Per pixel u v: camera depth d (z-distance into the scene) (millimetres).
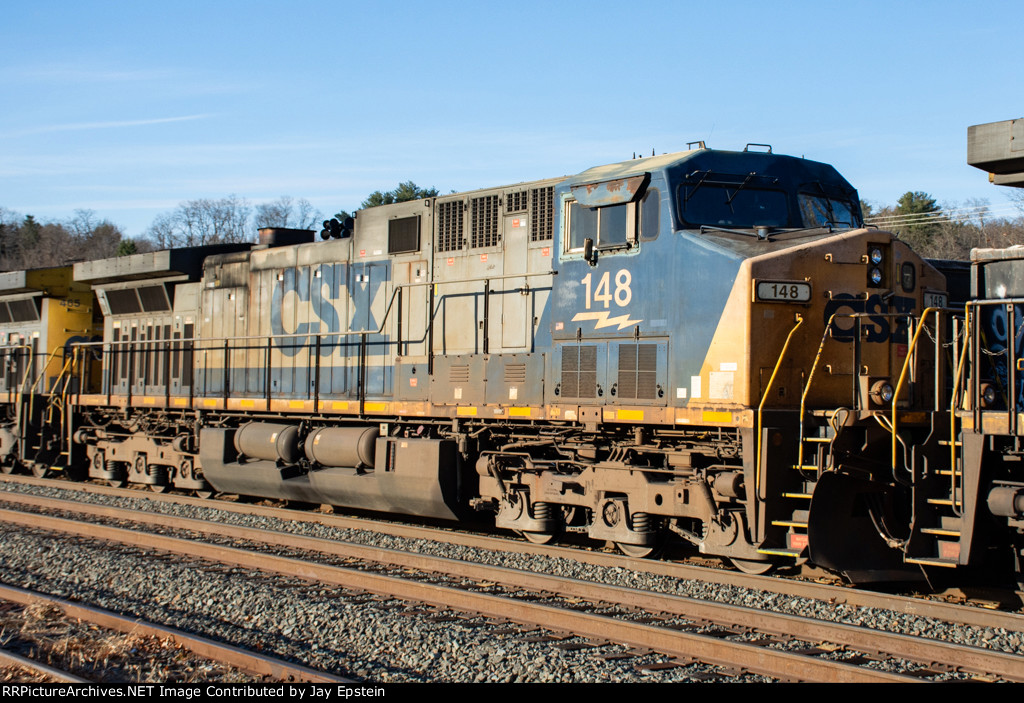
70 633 7926
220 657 7086
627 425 11070
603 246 11180
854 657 7043
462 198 13352
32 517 13812
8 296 22188
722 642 7008
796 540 9344
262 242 17422
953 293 11594
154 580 9930
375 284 14547
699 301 10078
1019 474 8531
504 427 12617
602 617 7762
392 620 8164
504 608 8383
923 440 9867
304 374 15617
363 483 13898
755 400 9531
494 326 12633
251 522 13984
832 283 9914
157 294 18953
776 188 10930
